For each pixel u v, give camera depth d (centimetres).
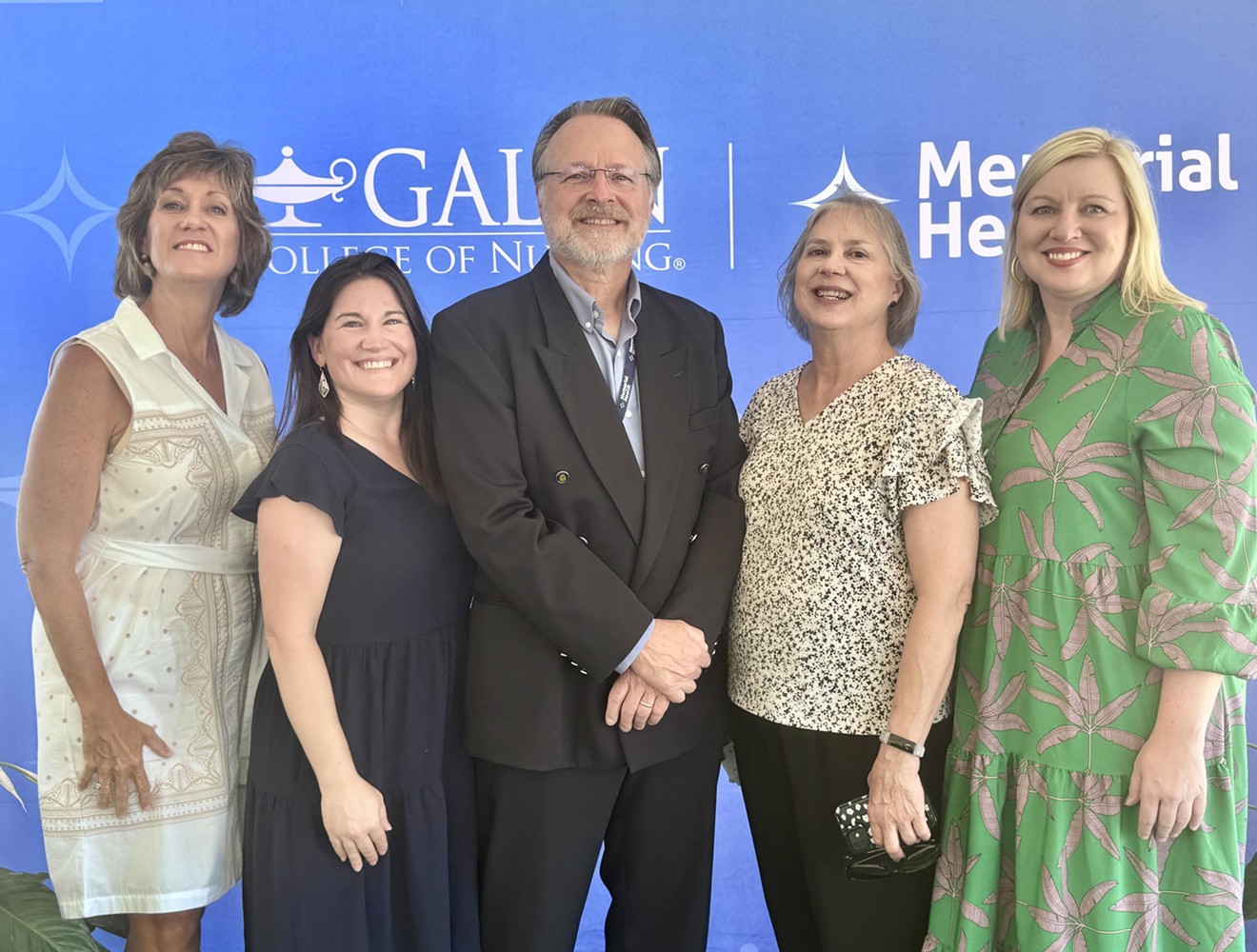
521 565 154
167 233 175
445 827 164
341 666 158
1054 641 152
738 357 239
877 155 232
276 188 233
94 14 228
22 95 230
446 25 230
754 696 166
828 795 161
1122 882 149
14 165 231
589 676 161
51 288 232
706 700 173
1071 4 228
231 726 184
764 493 168
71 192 231
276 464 154
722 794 252
